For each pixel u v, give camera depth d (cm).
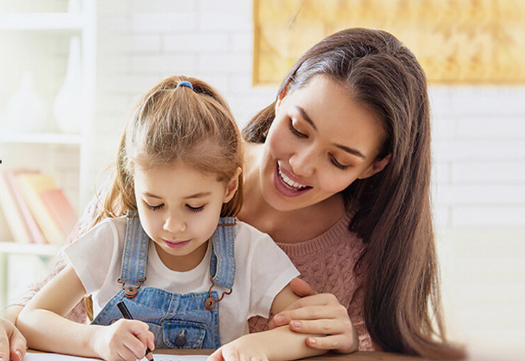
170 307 99
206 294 102
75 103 244
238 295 104
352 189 118
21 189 235
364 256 118
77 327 88
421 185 111
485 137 254
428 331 122
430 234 118
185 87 101
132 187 103
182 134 92
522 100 252
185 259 104
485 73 250
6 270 235
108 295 101
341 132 95
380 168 108
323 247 118
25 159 251
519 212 251
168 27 263
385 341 115
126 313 90
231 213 109
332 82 96
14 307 102
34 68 256
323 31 249
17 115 241
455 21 247
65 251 100
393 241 112
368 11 248
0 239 235
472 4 246
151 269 103
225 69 261
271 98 257
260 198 118
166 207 93
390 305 113
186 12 262
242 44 260
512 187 253
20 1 253
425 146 109
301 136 98
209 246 105
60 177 260
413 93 103
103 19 263
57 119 246
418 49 250
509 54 249
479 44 249
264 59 253
